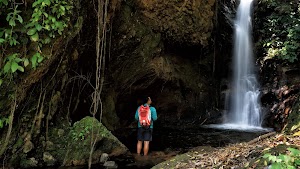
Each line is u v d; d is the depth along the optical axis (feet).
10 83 15.52
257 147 13.12
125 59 28.35
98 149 18.56
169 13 30.14
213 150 17.90
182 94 35.14
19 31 15.29
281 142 12.76
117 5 24.99
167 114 34.65
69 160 17.54
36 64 16.17
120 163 18.42
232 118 35.68
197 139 26.48
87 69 23.66
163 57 32.12
